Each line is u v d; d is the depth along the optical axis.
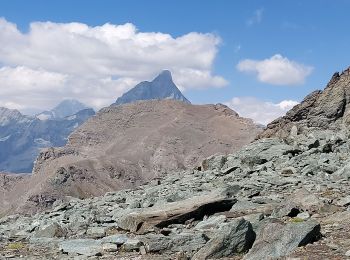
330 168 34.56
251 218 19.45
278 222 16.69
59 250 20.02
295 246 15.61
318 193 26.70
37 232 24.66
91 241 20.30
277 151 44.44
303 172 34.44
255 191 28.56
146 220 23.14
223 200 24.19
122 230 23.67
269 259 15.02
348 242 15.86
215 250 16.23
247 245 16.41
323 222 19.62
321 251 15.02
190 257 16.69
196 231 20.41
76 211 33.62
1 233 27.67
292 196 24.41
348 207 22.25
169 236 18.66
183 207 23.72
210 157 50.16
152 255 17.53
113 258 17.55
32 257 18.81
